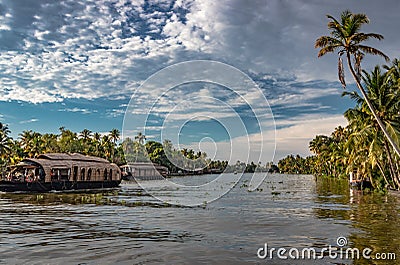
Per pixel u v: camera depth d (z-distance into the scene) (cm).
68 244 1314
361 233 1497
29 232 1540
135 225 1703
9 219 1911
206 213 2114
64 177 4194
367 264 1063
